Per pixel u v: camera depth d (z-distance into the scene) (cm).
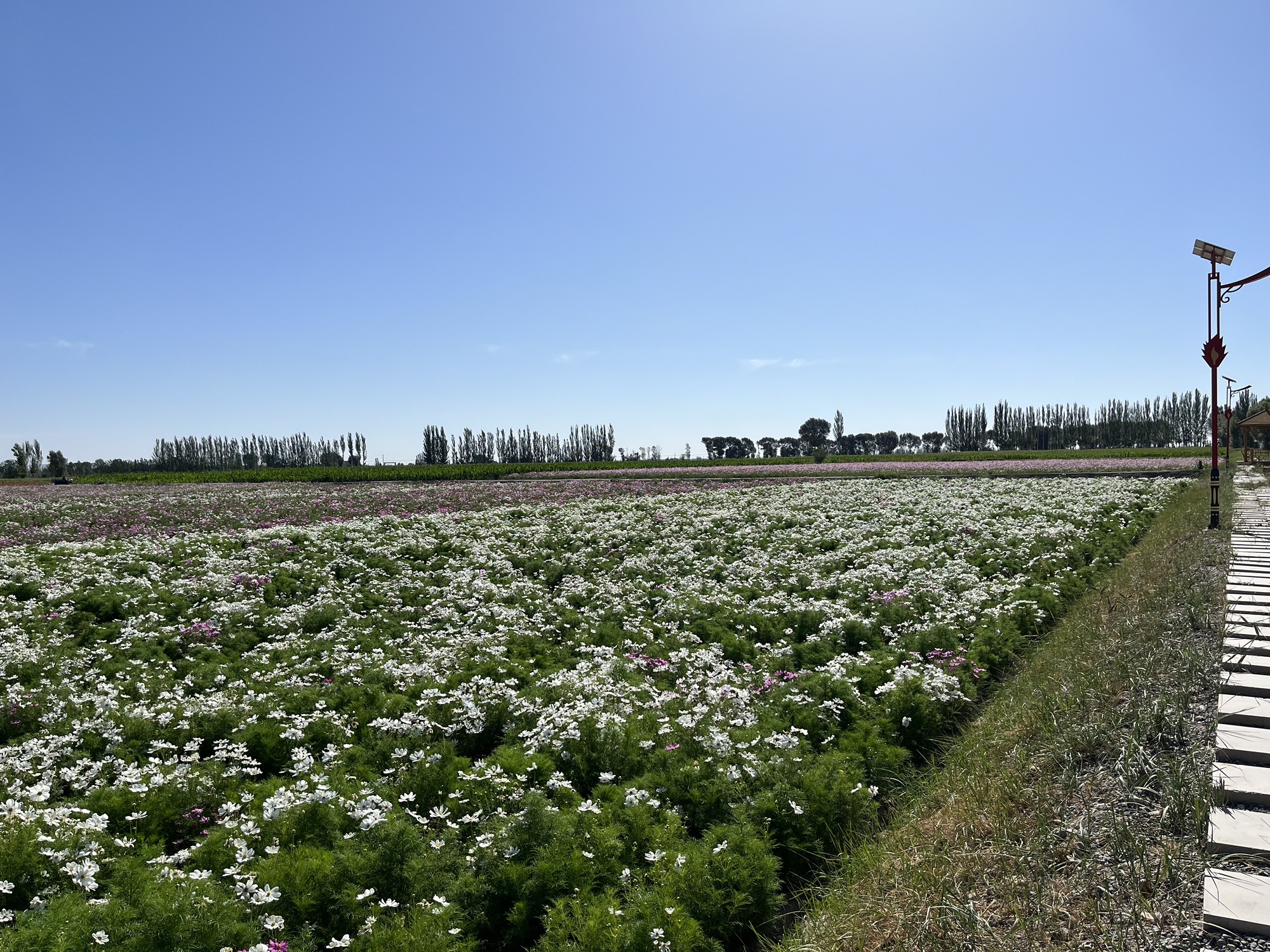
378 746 752
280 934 462
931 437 14450
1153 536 1930
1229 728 628
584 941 457
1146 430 13075
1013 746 683
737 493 3241
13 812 538
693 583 1520
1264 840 469
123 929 435
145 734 769
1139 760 583
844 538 1984
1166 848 479
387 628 1235
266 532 2075
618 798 641
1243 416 9712
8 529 2394
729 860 542
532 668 1046
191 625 1257
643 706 853
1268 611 985
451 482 5134
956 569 1543
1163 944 400
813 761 705
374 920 467
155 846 555
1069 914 438
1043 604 1259
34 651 1048
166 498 3484
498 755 714
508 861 542
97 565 1639
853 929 461
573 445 14138
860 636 1128
